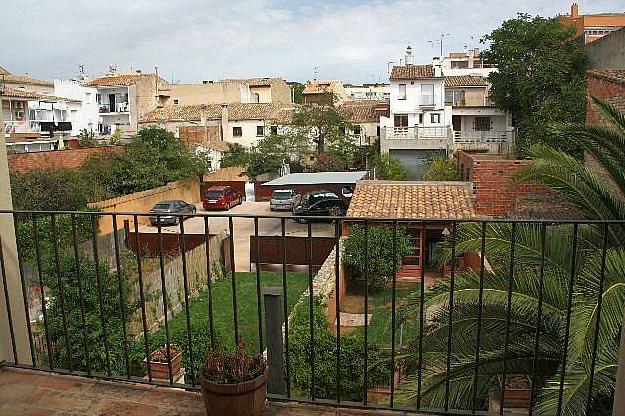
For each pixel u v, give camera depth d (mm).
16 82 37594
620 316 3840
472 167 14758
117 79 45781
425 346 5477
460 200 14039
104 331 3424
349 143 36156
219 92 51094
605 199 5812
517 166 14039
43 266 7695
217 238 15922
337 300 2969
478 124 36781
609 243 5406
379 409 2918
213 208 28141
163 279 3295
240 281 15172
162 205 23266
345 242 13250
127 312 8172
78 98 41375
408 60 42469
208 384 2656
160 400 3070
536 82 27312
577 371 4066
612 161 6441
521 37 28656
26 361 3682
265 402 2916
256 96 52094
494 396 4887
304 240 15898
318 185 22750
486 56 31125
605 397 4496
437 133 31875
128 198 22250
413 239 13500
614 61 23641
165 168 27422
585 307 3871
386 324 10039
